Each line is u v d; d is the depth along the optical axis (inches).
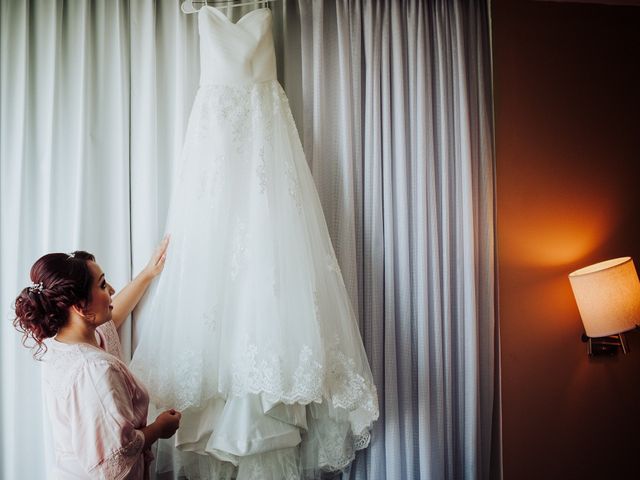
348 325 61.9
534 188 83.4
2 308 65.4
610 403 83.8
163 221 72.3
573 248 84.2
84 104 68.3
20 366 65.1
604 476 83.0
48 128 68.1
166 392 57.8
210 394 59.0
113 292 58.0
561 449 81.8
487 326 76.7
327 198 73.5
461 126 76.3
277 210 61.9
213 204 61.4
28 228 67.9
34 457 65.5
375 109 74.2
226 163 62.5
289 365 57.0
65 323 52.7
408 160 75.7
